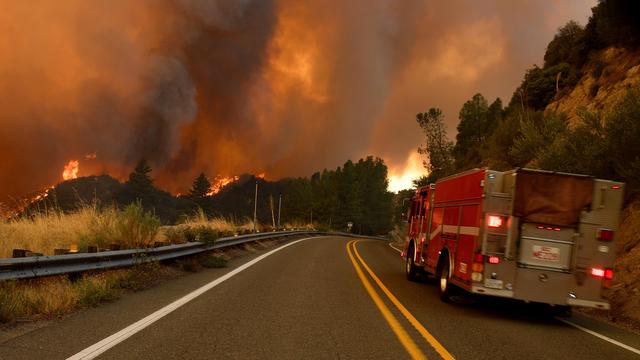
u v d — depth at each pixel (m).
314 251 23.34
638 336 8.88
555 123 21.72
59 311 7.28
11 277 7.11
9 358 4.93
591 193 9.50
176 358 5.30
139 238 12.23
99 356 5.17
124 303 8.33
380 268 17.42
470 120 69.00
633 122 14.64
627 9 26.03
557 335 8.34
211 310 8.03
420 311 9.34
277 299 9.39
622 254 14.17
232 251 20.20
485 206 9.57
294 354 5.71
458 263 10.53
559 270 9.42
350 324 7.54
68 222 13.21
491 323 8.90
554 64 42.41
